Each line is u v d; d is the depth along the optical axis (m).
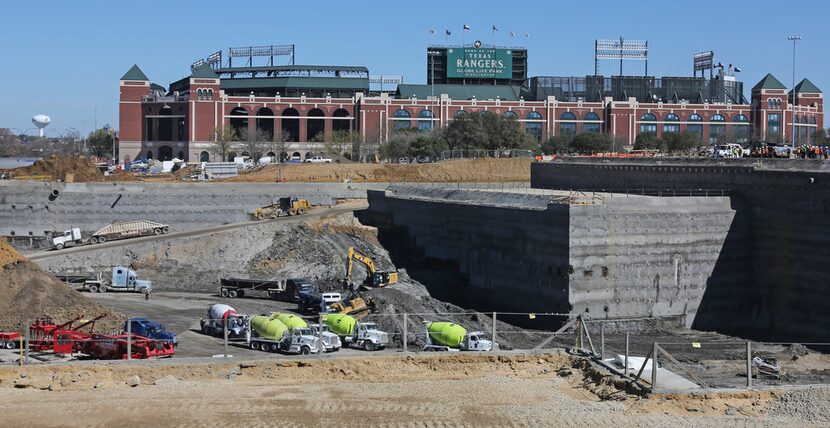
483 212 113.44
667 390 60.81
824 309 95.88
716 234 103.25
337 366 67.44
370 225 141.75
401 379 66.50
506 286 108.38
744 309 104.81
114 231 137.00
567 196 109.44
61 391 62.09
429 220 127.56
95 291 111.56
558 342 88.94
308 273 123.00
